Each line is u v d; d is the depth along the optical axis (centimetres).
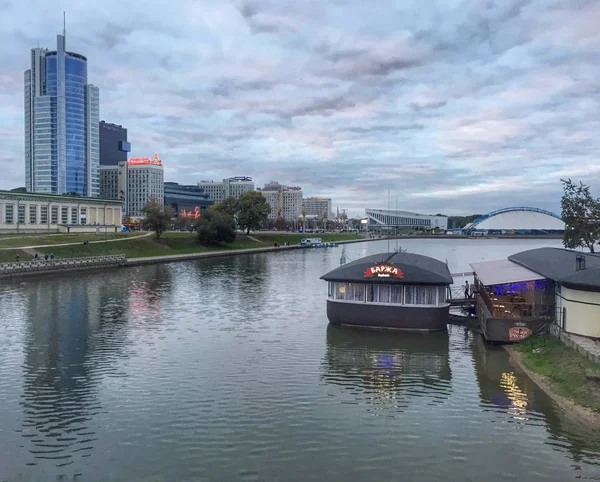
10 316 6606
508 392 3809
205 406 3531
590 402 3466
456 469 2709
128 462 2764
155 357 4709
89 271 12312
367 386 3956
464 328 5981
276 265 14688
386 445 2972
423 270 5638
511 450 2909
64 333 5656
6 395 3731
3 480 2583
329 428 3195
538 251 7369
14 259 11931
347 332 5697
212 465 2739
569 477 2630
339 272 5919
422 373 4278
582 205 7600
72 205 19862
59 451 2884
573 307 4581
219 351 4925
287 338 5438
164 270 12888
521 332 5034
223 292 8938
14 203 17412
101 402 3597
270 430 3159
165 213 18575
